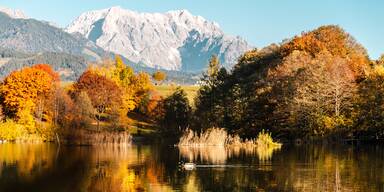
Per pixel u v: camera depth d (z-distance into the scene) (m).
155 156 75.44
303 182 48.19
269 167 59.47
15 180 51.88
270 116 110.56
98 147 98.00
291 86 107.06
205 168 59.53
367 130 96.44
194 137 99.94
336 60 110.31
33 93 127.00
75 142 108.75
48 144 107.19
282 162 64.31
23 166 62.88
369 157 69.06
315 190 44.25
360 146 91.12
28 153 81.19
